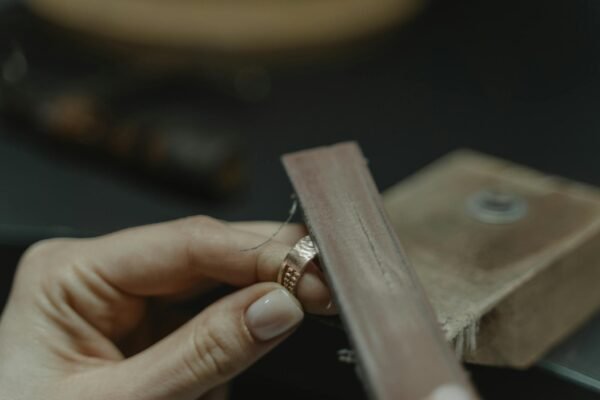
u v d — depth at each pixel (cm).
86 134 44
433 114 49
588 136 46
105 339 30
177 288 30
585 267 32
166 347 28
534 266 30
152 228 30
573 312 33
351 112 50
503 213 34
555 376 31
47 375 29
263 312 27
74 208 41
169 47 53
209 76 53
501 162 41
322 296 27
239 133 47
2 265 40
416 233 33
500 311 29
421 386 22
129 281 30
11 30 59
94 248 30
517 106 50
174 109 48
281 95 52
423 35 61
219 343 27
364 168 28
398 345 23
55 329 30
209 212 42
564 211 34
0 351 30
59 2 55
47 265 31
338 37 55
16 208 41
